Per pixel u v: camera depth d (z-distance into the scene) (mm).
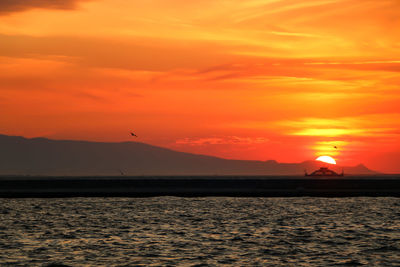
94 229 103875
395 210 140250
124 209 142375
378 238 92375
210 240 89812
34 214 130500
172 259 74000
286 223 112875
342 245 85000
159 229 103562
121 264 70938
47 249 81562
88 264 70938
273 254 77438
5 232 100062
